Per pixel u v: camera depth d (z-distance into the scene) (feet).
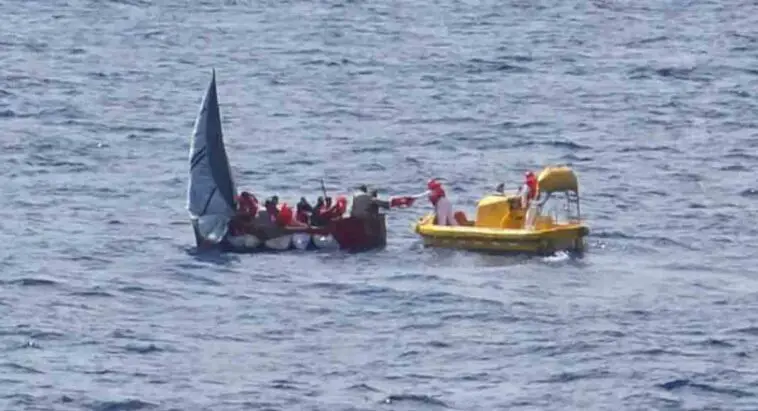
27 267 401.29
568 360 340.59
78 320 363.97
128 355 343.26
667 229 441.68
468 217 460.55
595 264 406.00
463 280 391.45
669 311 370.12
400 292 382.22
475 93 638.94
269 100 623.77
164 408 316.81
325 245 415.23
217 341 351.67
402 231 434.30
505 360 341.41
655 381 329.72
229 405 318.04
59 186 488.85
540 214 414.00
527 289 384.88
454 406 319.06
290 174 509.76
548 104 618.85
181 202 470.80
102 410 316.19
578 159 532.73
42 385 326.24
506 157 536.01
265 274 397.19
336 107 613.11
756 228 445.78
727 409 319.06
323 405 318.24
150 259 410.11
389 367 337.52
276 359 341.41
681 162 525.75
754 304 375.66
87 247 420.36
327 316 367.45
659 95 634.84
